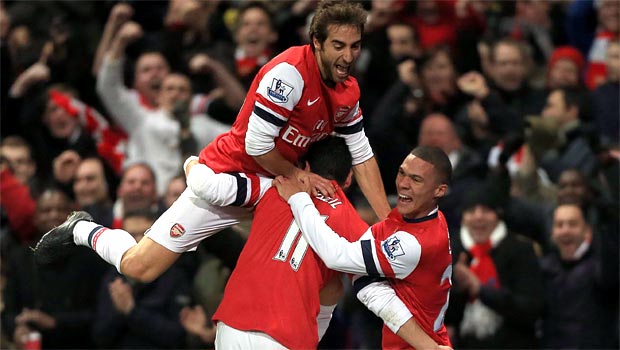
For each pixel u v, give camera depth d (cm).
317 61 1644
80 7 3469
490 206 2408
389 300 1680
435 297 1692
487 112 2931
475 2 3484
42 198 2630
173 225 1745
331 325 2431
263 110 1644
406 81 2916
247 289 1689
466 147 2841
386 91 3095
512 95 3092
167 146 2919
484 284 2350
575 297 2386
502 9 3731
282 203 1708
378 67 3095
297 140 1694
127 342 2417
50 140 3139
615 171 2491
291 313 1675
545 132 2756
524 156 2767
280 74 1639
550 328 2392
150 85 3062
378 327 2397
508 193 2531
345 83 1689
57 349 2533
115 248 1769
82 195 2756
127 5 3403
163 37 3256
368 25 3122
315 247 1664
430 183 1642
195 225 1744
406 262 1648
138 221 2498
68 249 1819
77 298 2544
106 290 2455
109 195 3036
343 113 1708
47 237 1816
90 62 3397
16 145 2998
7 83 3159
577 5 3512
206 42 3297
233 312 1689
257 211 1716
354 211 1739
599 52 3378
